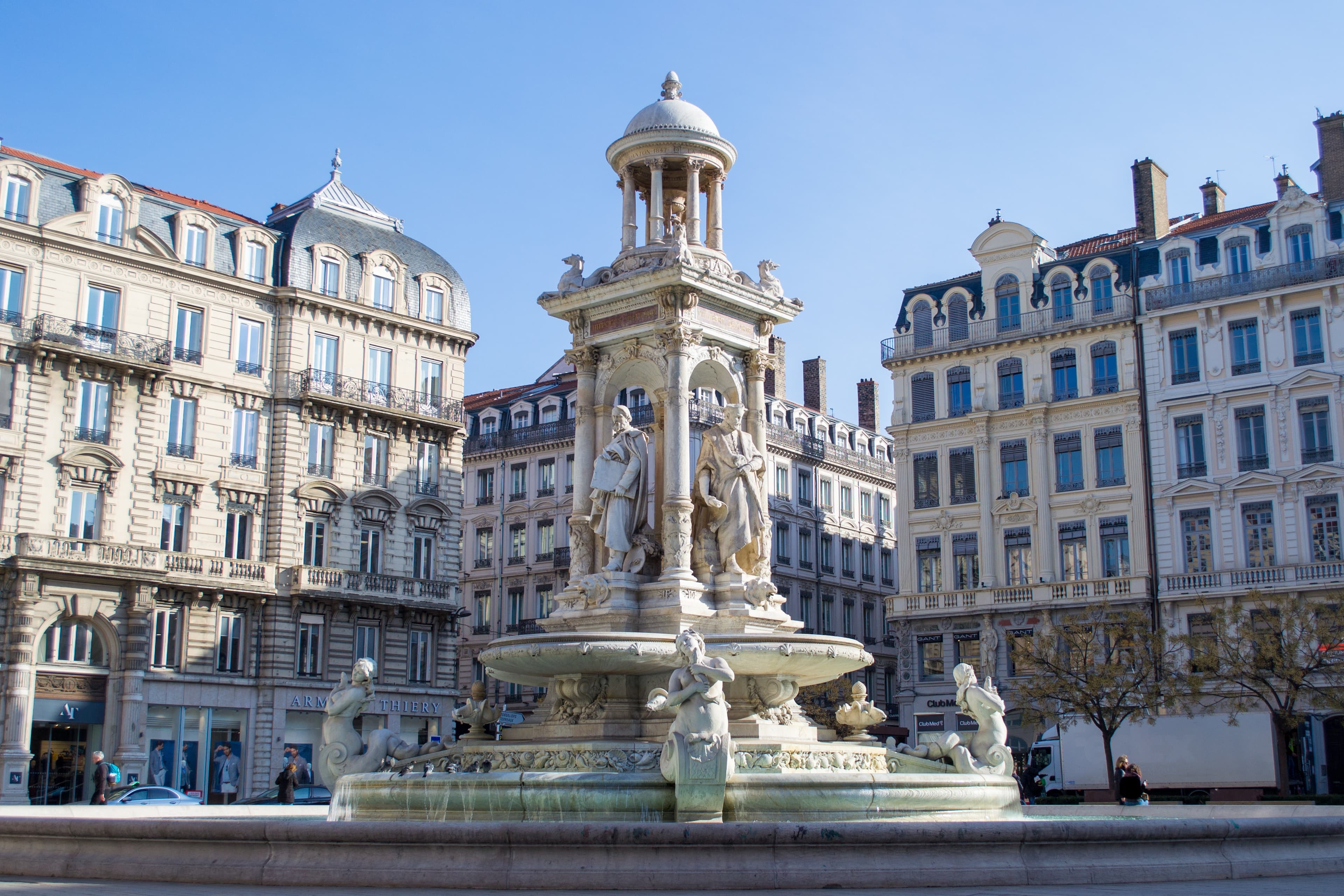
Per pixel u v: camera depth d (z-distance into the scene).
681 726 12.77
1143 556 51.34
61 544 43.25
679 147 19.25
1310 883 10.88
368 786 14.52
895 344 59.16
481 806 13.38
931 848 10.28
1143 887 10.41
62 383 44.69
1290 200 50.62
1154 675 45.19
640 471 17.98
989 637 53.72
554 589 66.06
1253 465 49.81
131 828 11.12
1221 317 51.34
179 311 48.47
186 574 46.44
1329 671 41.62
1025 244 56.59
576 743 14.91
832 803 13.12
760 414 18.95
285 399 50.78
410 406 54.78
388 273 55.00
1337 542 47.50
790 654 15.38
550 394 69.38
